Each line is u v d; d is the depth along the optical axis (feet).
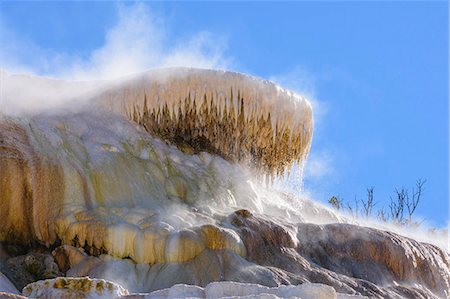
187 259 73.31
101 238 74.90
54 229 76.89
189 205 83.05
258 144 95.40
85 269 73.67
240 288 56.65
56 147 81.71
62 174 79.36
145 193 82.02
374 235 79.71
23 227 77.82
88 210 77.71
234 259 72.79
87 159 82.28
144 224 75.82
